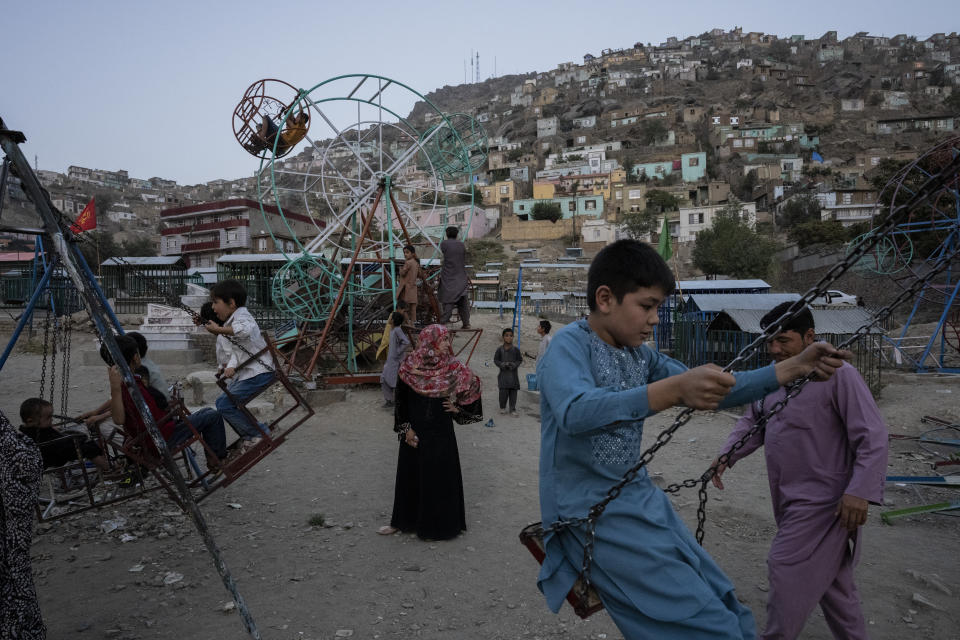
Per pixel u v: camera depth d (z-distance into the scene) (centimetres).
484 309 3250
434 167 1282
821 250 3897
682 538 195
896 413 1010
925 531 524
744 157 11356
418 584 415
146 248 6612
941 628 354
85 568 439
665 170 11431
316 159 1173
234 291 551
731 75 17975
